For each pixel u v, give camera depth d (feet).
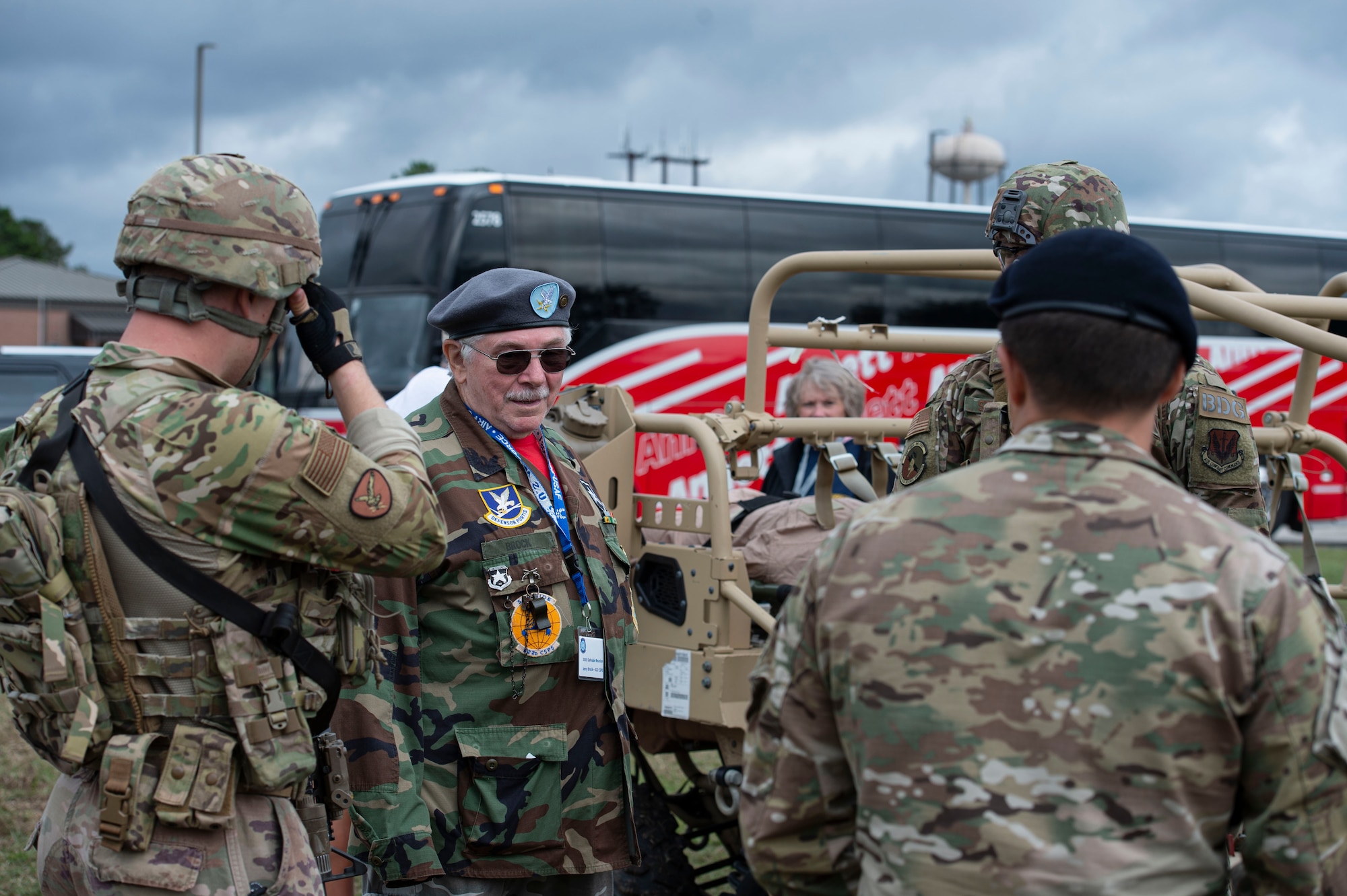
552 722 7.44
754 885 9.98
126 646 5.24
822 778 4.48
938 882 3.98
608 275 32.73
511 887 7.55
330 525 5.37
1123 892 3.82
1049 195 7.26
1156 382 4.25
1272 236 41.37
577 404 10.12
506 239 31.53
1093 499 4.13
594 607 7.67
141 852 5.17
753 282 34.47
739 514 10.61
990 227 7.57
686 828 13.09
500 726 7.30
